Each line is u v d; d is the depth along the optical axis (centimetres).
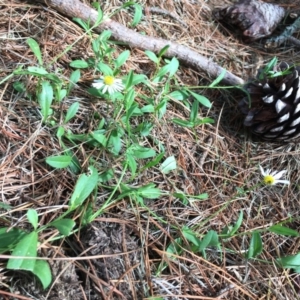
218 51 26
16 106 19
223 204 20
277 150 23
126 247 16
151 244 17
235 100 24
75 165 18
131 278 16
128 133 19
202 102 21
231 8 27
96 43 21
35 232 14
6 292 14
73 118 20
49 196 17
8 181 17
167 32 25
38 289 14
